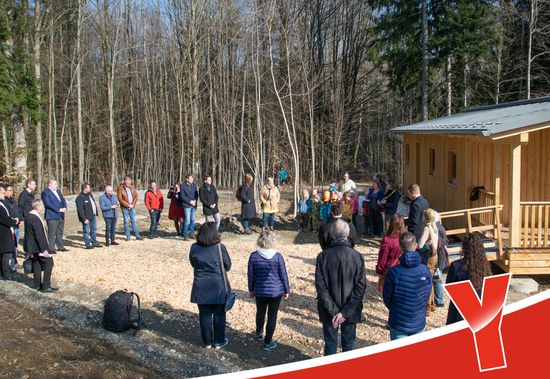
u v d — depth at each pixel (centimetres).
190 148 3747
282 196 2622
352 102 3634
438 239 788
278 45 3108
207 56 3653
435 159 1579
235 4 3459
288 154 3066
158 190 1488
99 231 1600
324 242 632
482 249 527
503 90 2738
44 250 896
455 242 1299
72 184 3888
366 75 3703
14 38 2459
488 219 1124
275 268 657
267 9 2511
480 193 1178
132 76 4025
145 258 1190
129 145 4419
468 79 2708
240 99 3644
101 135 4050
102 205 1323
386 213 1387
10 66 2116
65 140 3962
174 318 790
